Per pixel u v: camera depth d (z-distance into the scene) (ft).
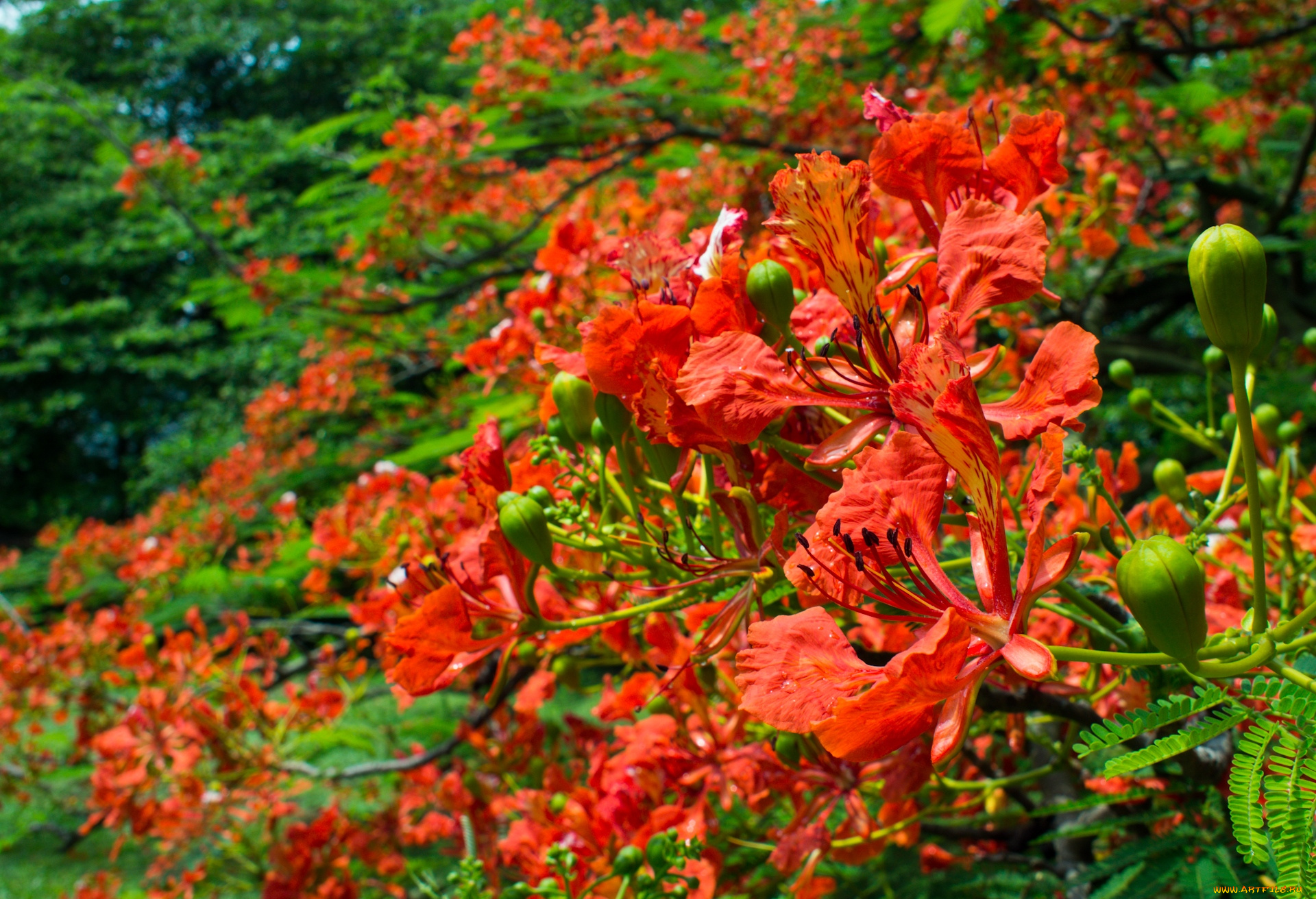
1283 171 26.13
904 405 2.94
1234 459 4.70
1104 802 5.48
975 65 21.81
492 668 13.15
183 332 58.23
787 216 3.50
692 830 5.68
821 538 3.14
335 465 31.42
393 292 24.45
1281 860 2.69
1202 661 2.99
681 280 4.35
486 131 21.08
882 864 9.09
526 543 4.05
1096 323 18.52
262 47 66.39
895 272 3.68
